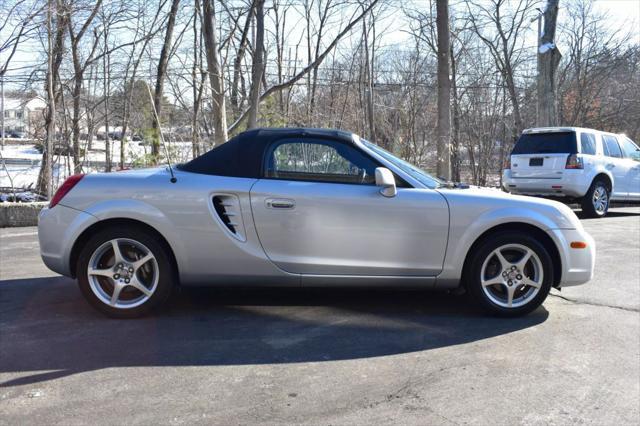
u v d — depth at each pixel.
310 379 3.28
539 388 3.20
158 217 4.14
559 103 22.08
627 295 5.16
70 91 12.38
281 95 14.98
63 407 2.90
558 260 4.43
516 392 3.14
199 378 3.27
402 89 17.17
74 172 12.05
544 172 11.02
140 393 3.07
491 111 19.77
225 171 4.30
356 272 4.26
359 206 4.21
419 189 4.32
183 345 3.78
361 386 3.20
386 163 4.37
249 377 3.30
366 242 4.24
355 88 16.62
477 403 3.01
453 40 19.52
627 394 3.14
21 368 3.38
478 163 19.83
